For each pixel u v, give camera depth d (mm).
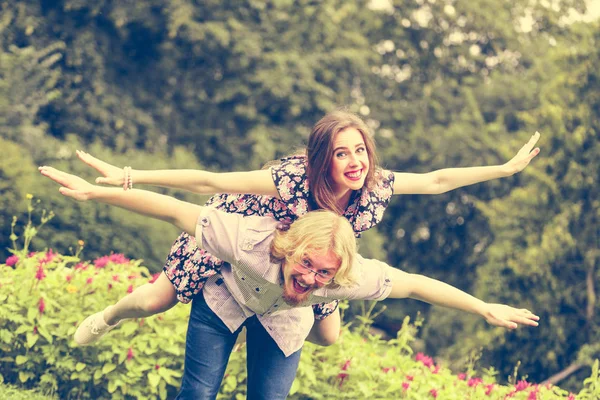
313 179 4418
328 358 6875
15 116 18453
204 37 21984
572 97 17984
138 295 5141
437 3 25719
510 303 17406
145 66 22906
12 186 15469
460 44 26281
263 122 22172
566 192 17641
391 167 24375
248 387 4949
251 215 4625
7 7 21266
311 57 22719
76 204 15875
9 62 18938
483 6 25906
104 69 21969
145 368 6672
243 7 22969
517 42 26688
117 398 6742
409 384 6645
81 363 6715
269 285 4445
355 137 4387
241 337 5246
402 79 25781
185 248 4855
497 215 18938
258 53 22266
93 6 21719
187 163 20500
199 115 22797
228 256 4375
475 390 6898
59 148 18375
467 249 24766
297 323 4836
